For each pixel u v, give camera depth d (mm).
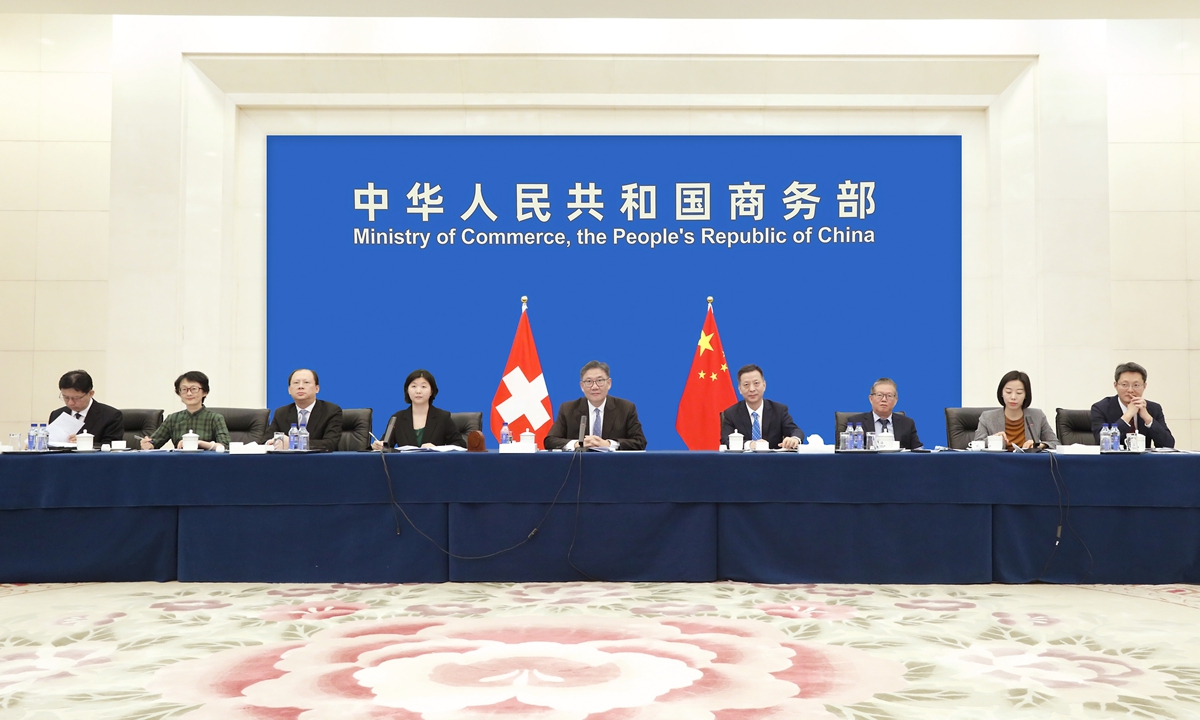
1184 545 3902
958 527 3902
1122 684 2441
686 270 6895
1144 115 6809
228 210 6754
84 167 6871
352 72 6688
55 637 2984
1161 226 6766
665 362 6871
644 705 2262
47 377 6805
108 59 6918
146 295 6523
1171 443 4598
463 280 6883
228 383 6723
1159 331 6727
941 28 6648
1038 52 6605
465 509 3932
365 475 3932
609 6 5371
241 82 6715
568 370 6867
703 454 3936
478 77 6707
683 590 3764
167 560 3969
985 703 2279
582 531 3932
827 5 5371
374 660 2688
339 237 6863
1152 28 6816
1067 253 6539
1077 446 4004
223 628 3107
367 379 6840
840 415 4953
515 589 3793
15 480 3918
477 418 5035
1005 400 4578
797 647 2836
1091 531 3912
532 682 2459
